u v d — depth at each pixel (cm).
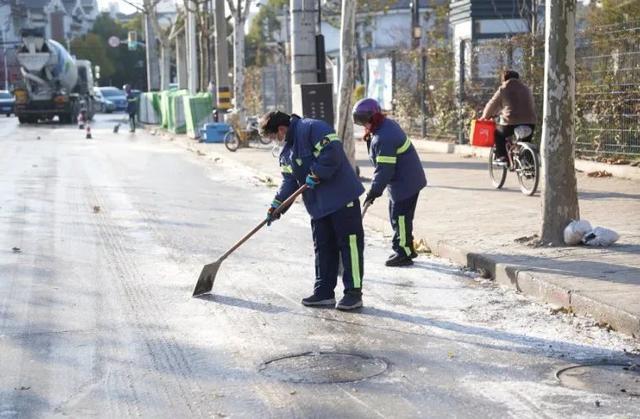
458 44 2508
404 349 776
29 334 844
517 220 1323
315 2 1962
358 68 4441
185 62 5688
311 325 859
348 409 638
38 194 1878
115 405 657
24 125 5578
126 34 11475
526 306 909
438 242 1172
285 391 677
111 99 8650
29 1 11544
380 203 1549
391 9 6056
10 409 653
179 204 1719
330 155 893
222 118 3459
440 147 2588
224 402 657
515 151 1622
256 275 1081
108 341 817
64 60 5634
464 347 778
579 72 1956
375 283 1027
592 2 2459
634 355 744
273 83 4031
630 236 1158
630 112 1825
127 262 1170
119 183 2094
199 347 793
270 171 2166
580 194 1571
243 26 3222
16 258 1201
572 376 697
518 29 3238
